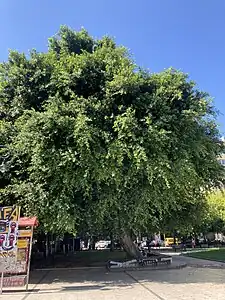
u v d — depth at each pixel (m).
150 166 14.95
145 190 15.77
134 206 15.85
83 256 33.53
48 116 14.92
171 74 17.25
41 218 15.80
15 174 17.02
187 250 44.62
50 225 15.64
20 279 12.78
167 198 16.27
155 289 11.74
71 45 21.08
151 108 15.95
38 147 15.02
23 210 16.42
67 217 14.73
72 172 15.29
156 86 16.98
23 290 12.30
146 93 16.36
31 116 15.95
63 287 13.02
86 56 17.64
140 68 20.11
